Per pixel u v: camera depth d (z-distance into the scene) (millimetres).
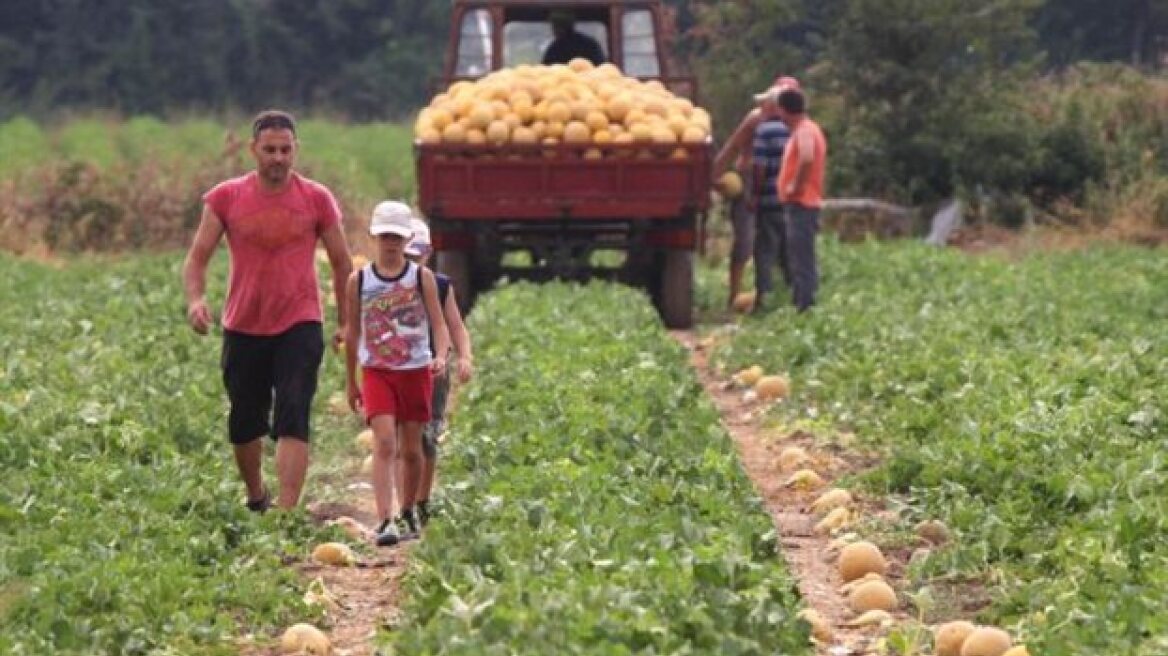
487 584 24422
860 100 103438
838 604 29016
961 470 34375
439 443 38844
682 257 64000
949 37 102125
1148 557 27453
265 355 33031
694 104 69062
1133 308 61250
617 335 50188
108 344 51938
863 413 43188
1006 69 109312
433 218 62500
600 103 62500
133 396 42406
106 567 26969
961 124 100812
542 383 42000
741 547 27016
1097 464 33031
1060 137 101312
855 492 36438
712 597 23984
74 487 32656
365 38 182500
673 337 58344
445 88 69312
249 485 34438
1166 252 84812
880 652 26047
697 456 34594
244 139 118250
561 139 61844
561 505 29547
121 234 92312
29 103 173000
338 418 44656
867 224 94562
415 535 32906
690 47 133125
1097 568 27453
